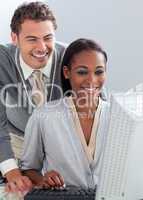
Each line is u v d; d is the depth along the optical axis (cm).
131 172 94
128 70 289
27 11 139
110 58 291
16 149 168
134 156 93
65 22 292
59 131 129
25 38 141
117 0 284
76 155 127
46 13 140
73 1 289
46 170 134
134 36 286
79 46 125
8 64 163
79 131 128
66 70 131
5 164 144
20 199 126
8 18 272
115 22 287
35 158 136
